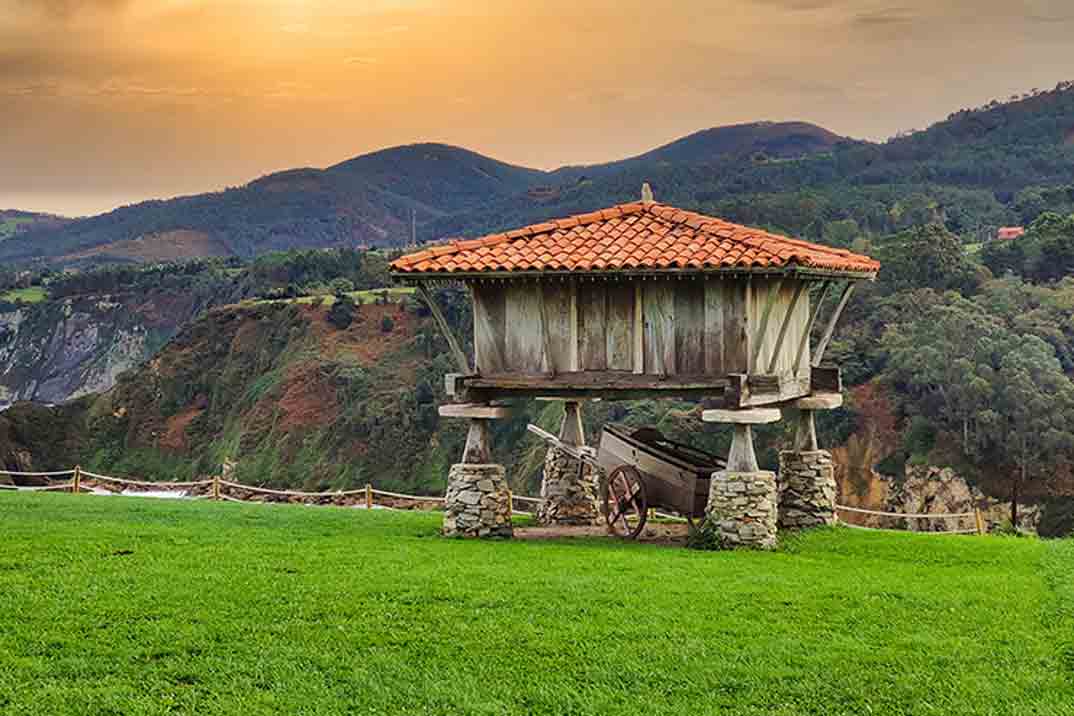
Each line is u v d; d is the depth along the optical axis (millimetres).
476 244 21734
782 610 15367
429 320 127000
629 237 21328
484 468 21719
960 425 73375
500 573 17094
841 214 139750
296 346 130250
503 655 13469
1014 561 19391
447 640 13883
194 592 15555
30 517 22438
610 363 20953
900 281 87688
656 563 18297
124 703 11906
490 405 21844
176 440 131250
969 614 15359
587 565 17984
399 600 15445
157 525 21625
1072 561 19266
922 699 12383
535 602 15445
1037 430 69750
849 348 80625
